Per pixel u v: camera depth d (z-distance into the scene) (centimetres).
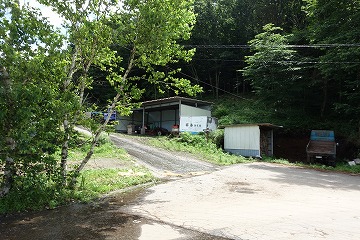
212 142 2047
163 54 900
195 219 623
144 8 826
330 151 1761
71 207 723
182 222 603
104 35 858
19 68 650
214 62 3747
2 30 632
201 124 2291
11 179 721
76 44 849
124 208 716
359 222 604
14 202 688
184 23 895
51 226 582
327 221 608
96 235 533
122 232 548
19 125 638
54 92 710
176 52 926
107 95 3138
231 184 1018
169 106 2827
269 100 2566
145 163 1354
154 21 824
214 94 3956
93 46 875
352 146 2038
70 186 842
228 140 2067
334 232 542
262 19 3516
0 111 604
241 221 606
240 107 3036
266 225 580
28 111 619
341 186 1040
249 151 1920
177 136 2255
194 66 3828
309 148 1838
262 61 2309
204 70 3884
